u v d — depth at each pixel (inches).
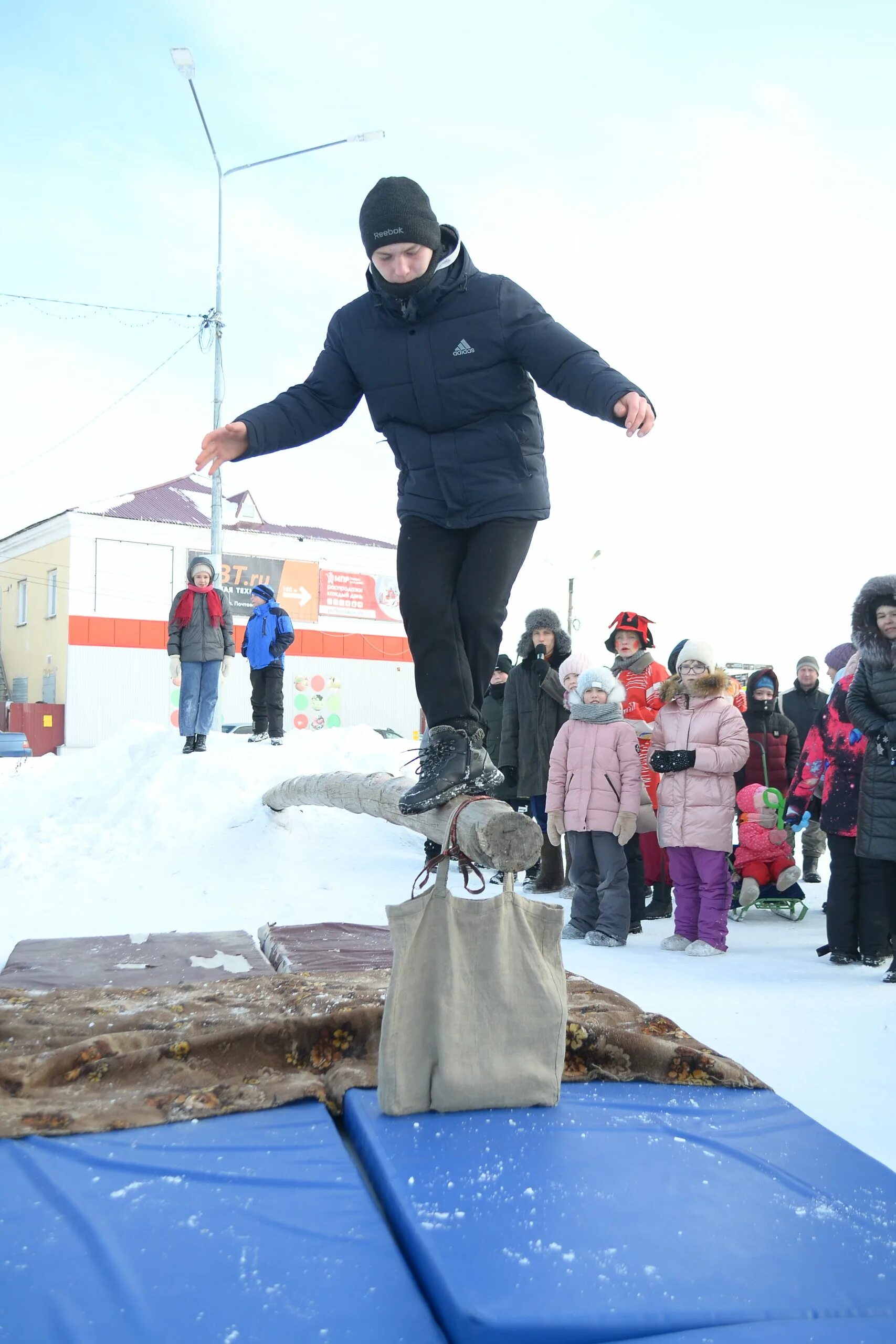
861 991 164.6
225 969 171.2
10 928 225.9
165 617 1188.5
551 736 266.2
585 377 98.4
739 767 207.3
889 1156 99.2
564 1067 112.4
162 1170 91.0
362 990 139.7
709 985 169.2
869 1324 68.0
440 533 108.6
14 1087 110.0
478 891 108.7
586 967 184.4
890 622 175.3
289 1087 110.1
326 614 1300.4
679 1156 94.4
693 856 208.5
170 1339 65.9
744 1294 70.8
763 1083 115.9
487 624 104.4
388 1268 75.2
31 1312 68.8
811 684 303.6
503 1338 65.3
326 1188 88.0
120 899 255.8
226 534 1230.9
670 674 267.9
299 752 346.0
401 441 109.8
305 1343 65.9
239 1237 79.4
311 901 254.2
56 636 1176.2
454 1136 98.3
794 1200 85.7
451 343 104.7
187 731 348.2
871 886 186.7
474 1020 107.3
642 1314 67.6
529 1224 80.1
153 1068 115.7
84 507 1170.6
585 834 219.9
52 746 1131.9
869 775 180.4
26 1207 84.1
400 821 145.7
